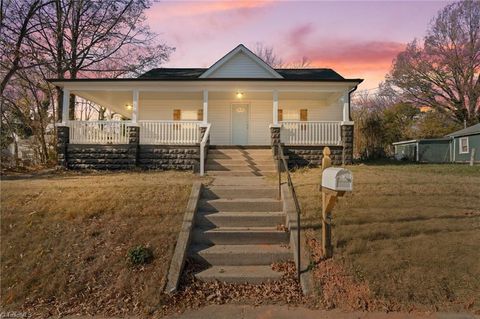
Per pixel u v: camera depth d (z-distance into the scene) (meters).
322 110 16.08
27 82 18.81
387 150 27.39
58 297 3.83
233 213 6.03
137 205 5.95
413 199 6.38
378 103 42.69
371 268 4.19
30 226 5.21
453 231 5.07
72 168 11.73
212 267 4.61
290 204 6.08
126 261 4.32
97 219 5.45
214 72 15.55
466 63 32.03
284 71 17.39
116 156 11.69
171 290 3.90
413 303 3.68
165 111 16.05
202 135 12.00
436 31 33.44
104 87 12.45
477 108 32.06
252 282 4.25
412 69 35.00
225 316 3.51
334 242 4.74
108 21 20.59
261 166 10.53
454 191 6.96
